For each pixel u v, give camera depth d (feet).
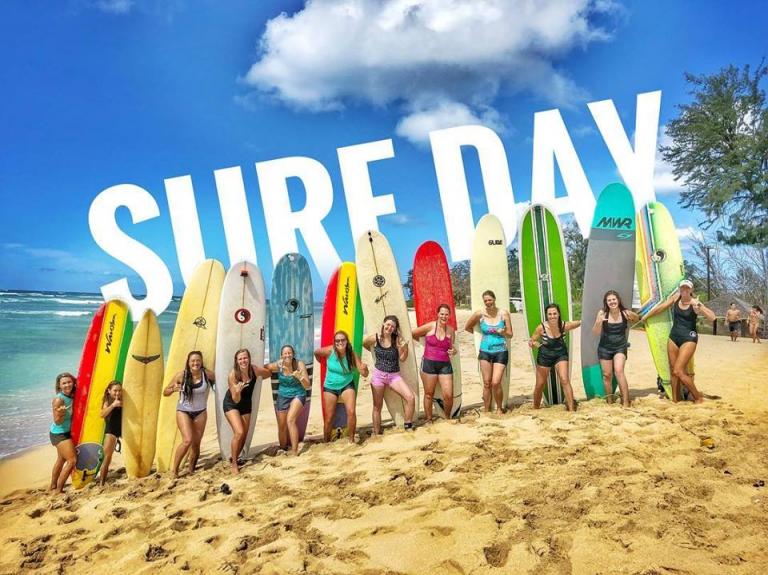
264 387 34.24
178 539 11.76
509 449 15.52
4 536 13.14
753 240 77.87
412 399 19.51
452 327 20.85
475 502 11.87
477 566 9.35
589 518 10.52
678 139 86.17
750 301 77.82
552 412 20.25
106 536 12.46
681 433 15.97
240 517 12.66
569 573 8.83
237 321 20.54
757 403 20.02
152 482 16.85
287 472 15.98
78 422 17.85
